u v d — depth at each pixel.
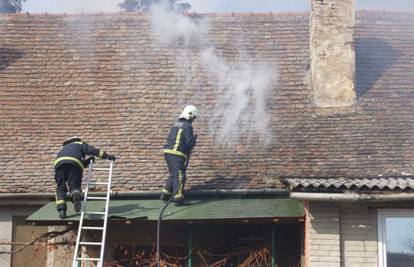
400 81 15.55
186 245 13.30
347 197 11.16
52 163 13.70
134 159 13.73
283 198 12.79
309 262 11.78
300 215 11.94
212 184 13.02
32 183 13.24
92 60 16.44
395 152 13.45
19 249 12.62
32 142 14.24
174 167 12.60
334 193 11.23
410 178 11.84
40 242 13.27
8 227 13.51
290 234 13.34
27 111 15.08
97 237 13.18
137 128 14.55
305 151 13.69
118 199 12.98
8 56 16.50
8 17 17.64
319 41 15.31
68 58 16.50
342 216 11.95
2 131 14.50
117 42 16.92
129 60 16.41
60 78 15.95
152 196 12.95
